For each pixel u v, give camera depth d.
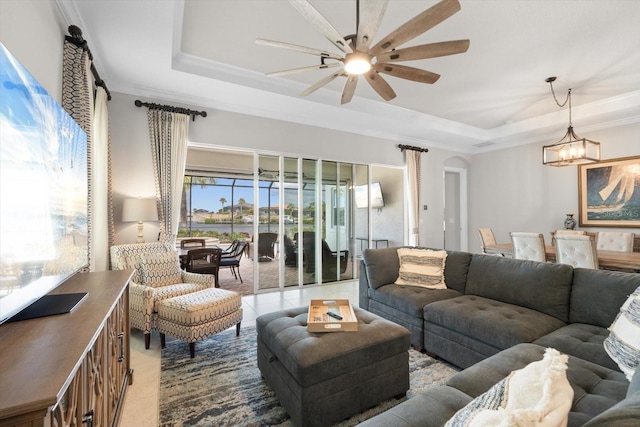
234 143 4.32
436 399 1.29
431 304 2.58
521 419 0.57
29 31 1.73
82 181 1.98
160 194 3.76
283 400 1.81
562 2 2.40
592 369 1.49
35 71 1.81
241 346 2.76
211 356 2.56
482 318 2.19
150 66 3.14
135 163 3.69
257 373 2.30
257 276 4.57
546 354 0.79
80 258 1.92
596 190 5.06
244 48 3.10
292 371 1.67
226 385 2.14
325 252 5.26
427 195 6.30
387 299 2.97
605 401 1.23
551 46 3.04
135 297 2.78
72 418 0.96
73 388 0.97
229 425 1.75
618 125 4.85
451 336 2.37
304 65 3.46
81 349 0.96
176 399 1.98
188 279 3.33
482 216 6.77
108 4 2.22
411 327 2.72
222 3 2.42
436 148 6.42
